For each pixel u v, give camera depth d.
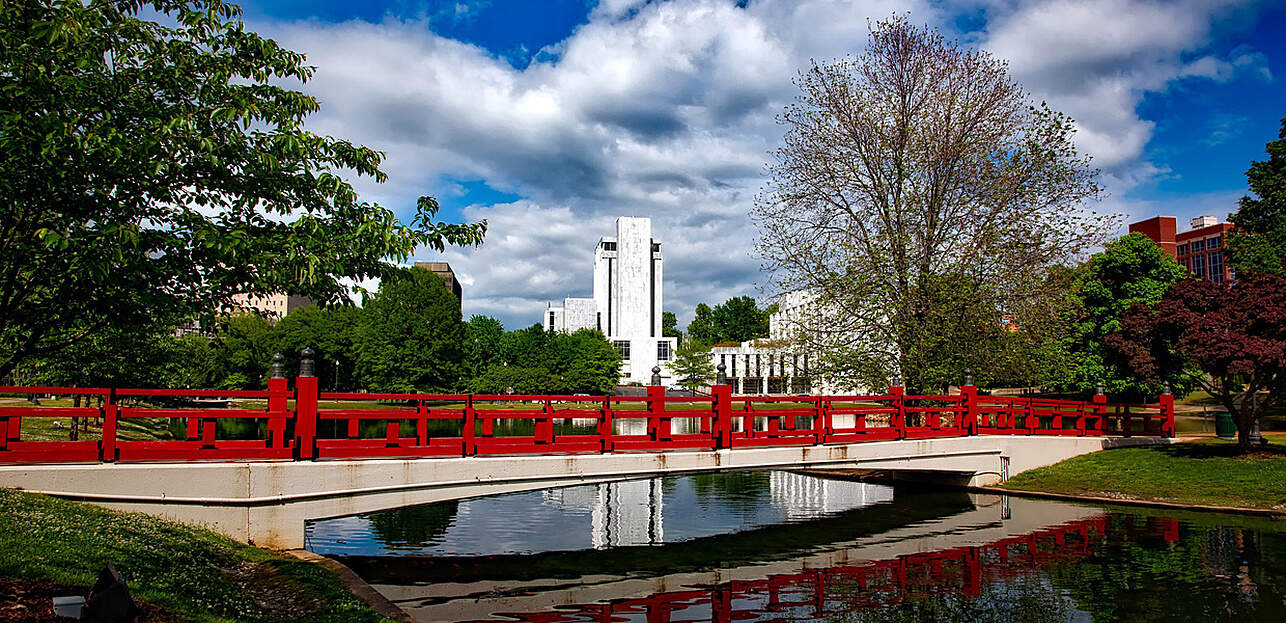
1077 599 11.78
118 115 9.68
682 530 17.30
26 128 8.66
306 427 12.46
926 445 20.28
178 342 33.38
